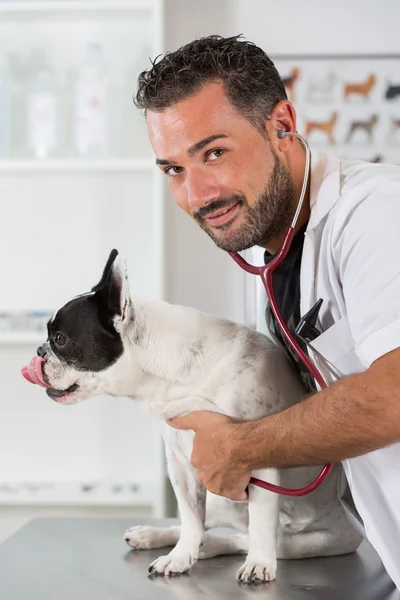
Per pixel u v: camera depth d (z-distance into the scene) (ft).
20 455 8.76
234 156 3.72
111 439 8.70
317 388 4.10
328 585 3.88
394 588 3.83
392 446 3.59
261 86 3.81
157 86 3.71
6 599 3.62
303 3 8.50
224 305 8.55
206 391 4.22
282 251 3.82
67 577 4.00
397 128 8.45
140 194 8.66
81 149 8.20
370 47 8.50
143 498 8.08
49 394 4.38
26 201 8.75
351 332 3.64
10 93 8.33
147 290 8.63
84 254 8.71
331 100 8.49
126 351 4.26
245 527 4.64
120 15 8.30
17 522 8.61
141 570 4.14
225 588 3.82
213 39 3.87
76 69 8.42
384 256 3.39
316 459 3.45
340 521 4.49
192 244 8.59
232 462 3.78
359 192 3.68
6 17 8.44
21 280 8.77
